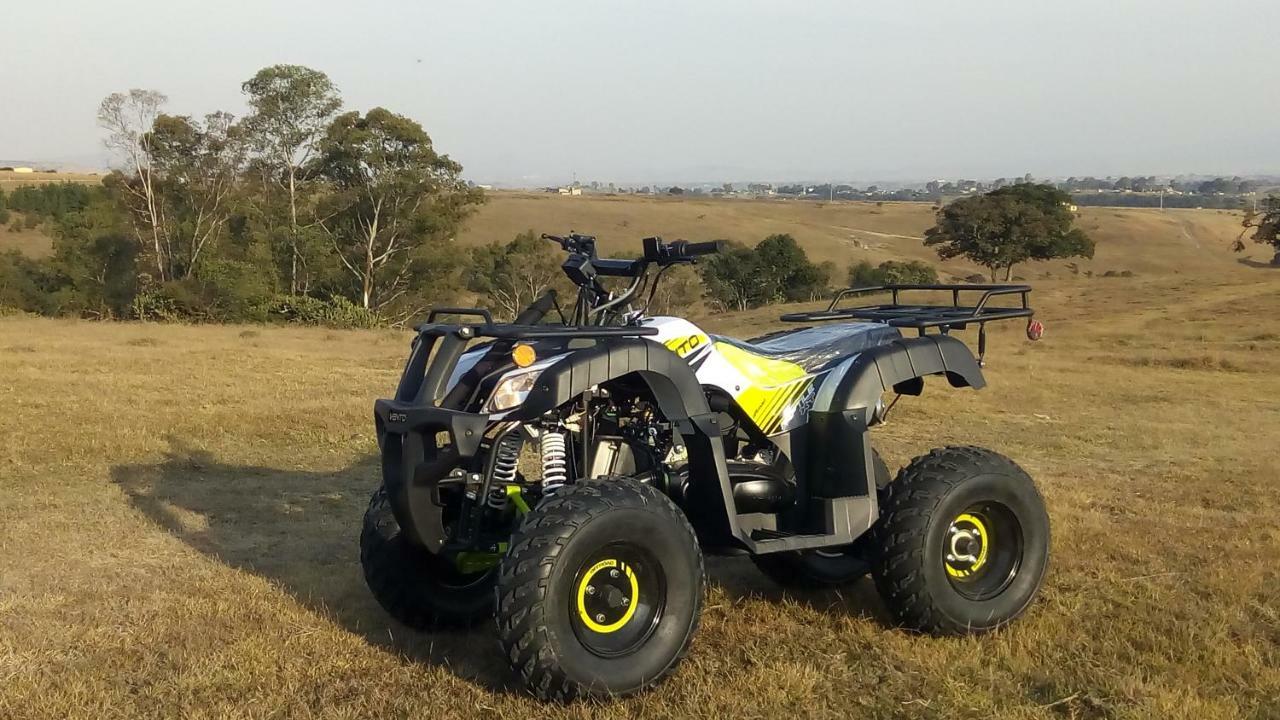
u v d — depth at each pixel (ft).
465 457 13.89
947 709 13.70
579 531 13.23
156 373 52.01
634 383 15.62
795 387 16.96
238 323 124.88
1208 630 16.42
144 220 162.61
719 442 15.15
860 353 17.20
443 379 14.56
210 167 165.58
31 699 13.88
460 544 14.92
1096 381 58.34
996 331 107.55
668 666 14.02
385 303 166.71
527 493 15.58
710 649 15.90
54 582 19.07
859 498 16.60
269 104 164.55
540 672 13.21
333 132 163.22
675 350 15.89
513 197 442.50
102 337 75.97
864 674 14.98
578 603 13.53
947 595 16.24
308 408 39.52
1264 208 238.89
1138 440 37.32
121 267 161.99
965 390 50.80
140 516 24.07
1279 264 248.93
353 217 166.09
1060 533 22.40
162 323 112.16
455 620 16.80
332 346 76.48
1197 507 26.13
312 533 23.15
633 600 14.03
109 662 15.24
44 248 237.04
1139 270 337.52
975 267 337.31
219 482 28.02
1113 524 23.77
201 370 53.78
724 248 15.15
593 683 13.39
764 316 127.03
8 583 19.02
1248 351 83.97
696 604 14.24
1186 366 73.20
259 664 15.17
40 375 49.34
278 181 170.50
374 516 16.60
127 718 13.51
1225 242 405.80
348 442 33.94
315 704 14.02
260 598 18.17
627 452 15.94
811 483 16.83
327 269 162.30
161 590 18.63
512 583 13.15
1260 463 32.89
